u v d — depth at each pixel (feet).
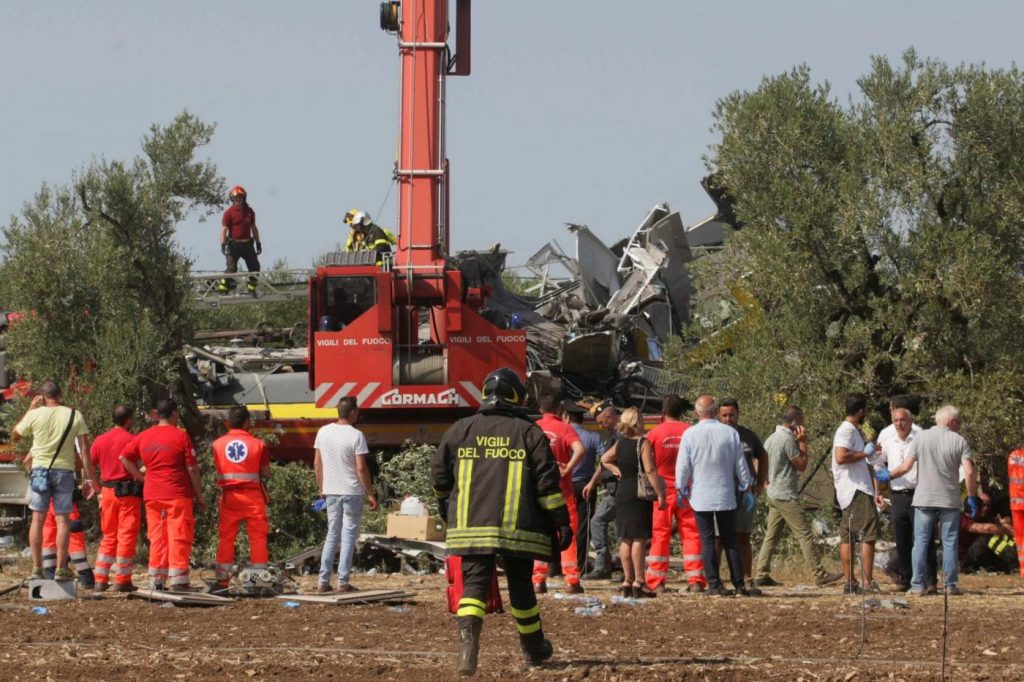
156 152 199.31
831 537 172.24
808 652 90.74
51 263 190.08
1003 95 182.09
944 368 181.98
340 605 120.98
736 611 116.67
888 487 154.61
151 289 198.80
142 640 97.50
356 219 227.61
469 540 77.61
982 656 88.79
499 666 84.33
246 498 129.49
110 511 134.72
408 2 201.46
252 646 94.22
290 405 205.67
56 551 136.36
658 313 255.50
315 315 197.88
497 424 79.56
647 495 129.39
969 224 182.50
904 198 182.80
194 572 166.61
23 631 102.42
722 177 192.65
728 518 132.77
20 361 191.01
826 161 189.26
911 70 185.78
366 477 134.92
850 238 180.55
